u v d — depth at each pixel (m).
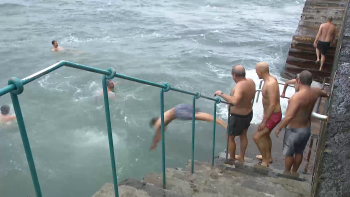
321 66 11.08
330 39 10.55
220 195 3.40
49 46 15.27
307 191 4.04
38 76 1.42
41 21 20.39
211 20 22.31
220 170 4.57
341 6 12.95
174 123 8.30
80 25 19.67
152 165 6.76
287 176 4.69
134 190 2.75
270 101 4.64
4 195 5.90
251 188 3.93
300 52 11.84
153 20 21.64
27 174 6.48
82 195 5.92
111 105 9.38
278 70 12.40
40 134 7.87
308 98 4.32
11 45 15.19
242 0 31.05
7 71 11.93
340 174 1.85
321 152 2.11
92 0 28.56
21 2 26.61
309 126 4.63
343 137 2.11
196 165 4.72
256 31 19.25
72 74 11.59
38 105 9.31
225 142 7.50
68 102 9.54
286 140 4.76
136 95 10.02
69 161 6.88
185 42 16.47
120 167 6.69
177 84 10.91
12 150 7.23
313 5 13.16
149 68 12.45
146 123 8.42
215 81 11.25
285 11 26.67
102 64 12.87
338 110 2.40
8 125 8.16
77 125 8.33
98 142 7.60
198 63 13.18
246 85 4.64
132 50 14.92
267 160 5.45
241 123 4.89
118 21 21.09
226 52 14.84
